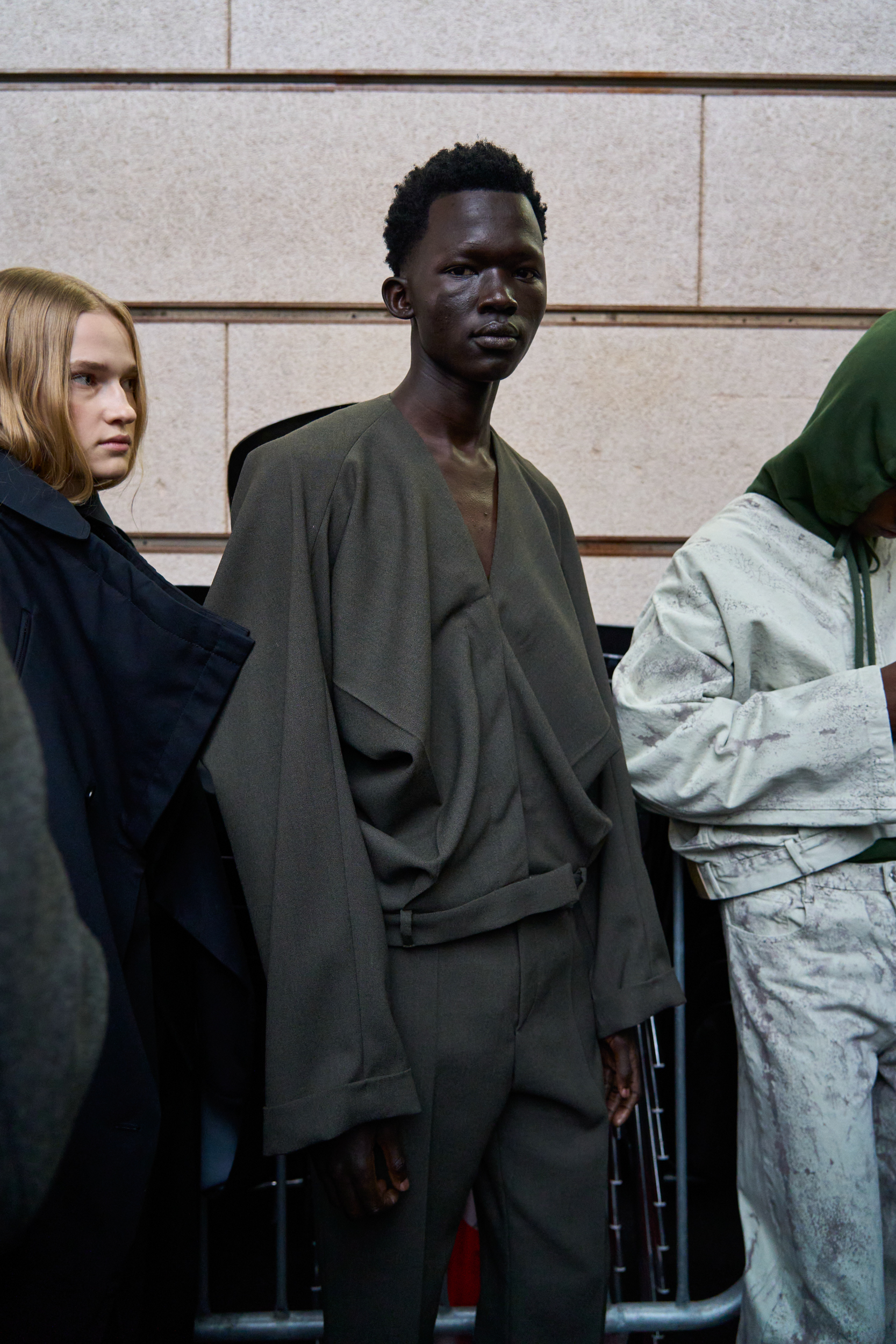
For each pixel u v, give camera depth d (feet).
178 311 10.18
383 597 4.42
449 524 4.61
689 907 6.88
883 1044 5.19
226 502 10.32
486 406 4.94
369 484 4.58
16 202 9.99
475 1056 4.41
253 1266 7.25
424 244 4.62
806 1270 5.07
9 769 2.01
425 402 4.83
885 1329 5.21
